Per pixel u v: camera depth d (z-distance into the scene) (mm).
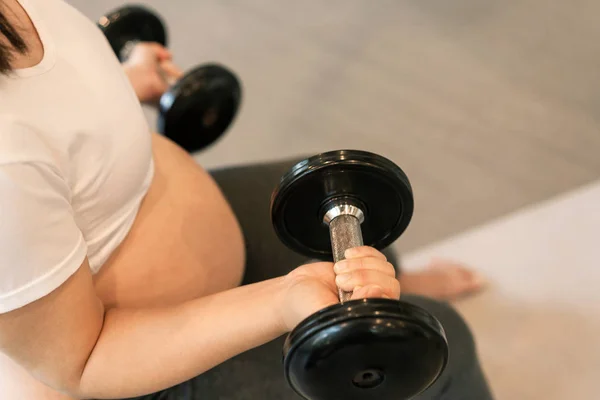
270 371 778
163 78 1108
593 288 1280
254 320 591
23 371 705
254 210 948
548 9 1756
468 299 1300
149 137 709
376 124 1598
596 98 1591
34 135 537
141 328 618
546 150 1519
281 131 1607
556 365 1222
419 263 1366
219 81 1051
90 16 1813
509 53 1689
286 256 903
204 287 771
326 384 506
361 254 554
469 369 878
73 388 618
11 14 585
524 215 1408
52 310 548
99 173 616
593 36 1696
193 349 605
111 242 679
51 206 529
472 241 1384
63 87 593
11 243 494
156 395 746
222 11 1822
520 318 1273
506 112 1588
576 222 1369
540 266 1323
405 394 535
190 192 800
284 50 1742
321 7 1818
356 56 1721
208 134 1115
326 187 626
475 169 1504
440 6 1794
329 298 536
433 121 1591
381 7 1802
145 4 1844
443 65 1687
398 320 472
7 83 544
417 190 1481
